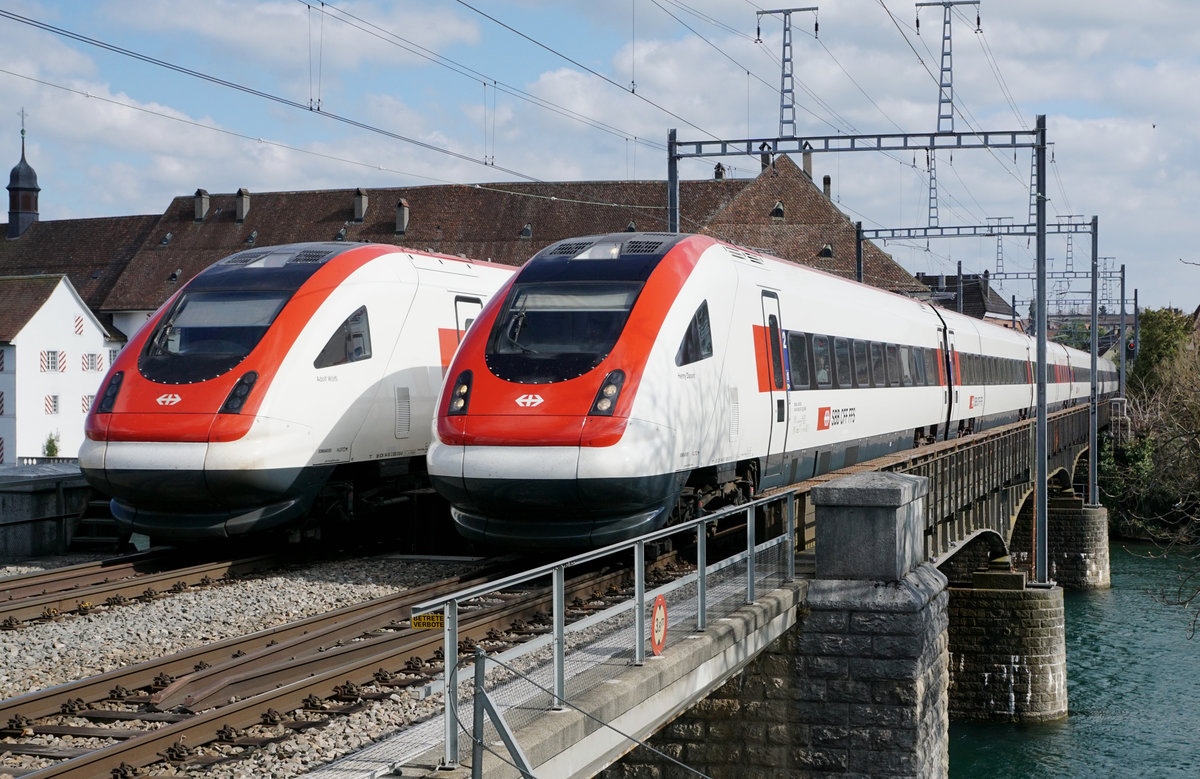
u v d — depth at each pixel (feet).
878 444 70.03
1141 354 251.19
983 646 94.84
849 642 35.81
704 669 28.37
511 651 20.80
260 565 45.29
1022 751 85.05
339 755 22.75
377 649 30.71
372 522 57.00
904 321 77.20
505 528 40.32
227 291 46.91
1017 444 105.19
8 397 187.93
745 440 47.26
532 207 209.77
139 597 39.40
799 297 55.42
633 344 40.50
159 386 43.83
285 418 44.09
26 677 29.78
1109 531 192.03
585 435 38.32
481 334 41.81
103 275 234.17
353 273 49.16
